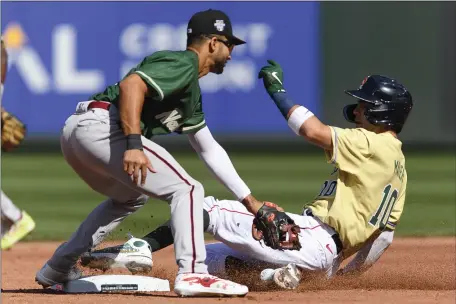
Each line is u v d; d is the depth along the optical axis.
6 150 25.77
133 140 15.58
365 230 18.31
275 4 71.12
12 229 28.67
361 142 18.14
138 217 39.91
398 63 71.06
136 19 71.12
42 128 70.94
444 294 18.00
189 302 16.19
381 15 71.06
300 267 18.45
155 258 27.61
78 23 70.88
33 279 22.38
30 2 70.31
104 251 17.95
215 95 70.81
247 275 19.05
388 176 18.31
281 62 71.44
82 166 17.12
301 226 18.42
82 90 70.94
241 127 70.94
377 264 24.88
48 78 70.69
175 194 16.53
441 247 30.02
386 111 18.61
